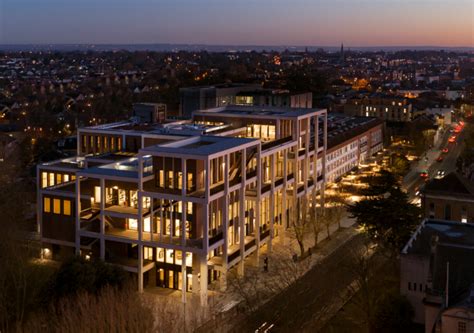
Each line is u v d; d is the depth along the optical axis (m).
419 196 180.75
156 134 135.50
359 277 108.06
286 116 142.75
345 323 97.06
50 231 120.31
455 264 90.31
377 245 130.88
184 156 104.38
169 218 110.31
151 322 81.06
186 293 109.25
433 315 89.31
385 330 95.75
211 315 94.44
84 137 145.75
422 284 96.94
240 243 114.88
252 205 126.19
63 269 95.81
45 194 120.06
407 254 98.00
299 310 98.25
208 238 105.44
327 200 170.88
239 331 91.12
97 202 117.69
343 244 138.12
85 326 74.31
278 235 137.50
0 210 139.62
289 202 143.75
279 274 109.38
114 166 120.81
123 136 140.75
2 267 106.62
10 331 88.50
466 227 113.62
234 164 115.69
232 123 148.12
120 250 113.81
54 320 82.62
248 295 106.00
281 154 139.38
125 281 98.19
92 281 94.00
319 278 114.75
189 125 146.50
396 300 98.06
